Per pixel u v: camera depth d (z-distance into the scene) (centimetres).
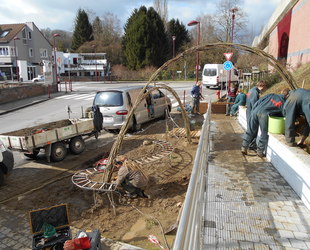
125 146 916
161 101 1295
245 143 605
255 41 4431
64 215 398
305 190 381
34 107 1953
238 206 384
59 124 956
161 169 686
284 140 501
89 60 6019
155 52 5409
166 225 449
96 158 811
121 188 569
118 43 6769
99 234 383
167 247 393
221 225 338
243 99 1203
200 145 329
